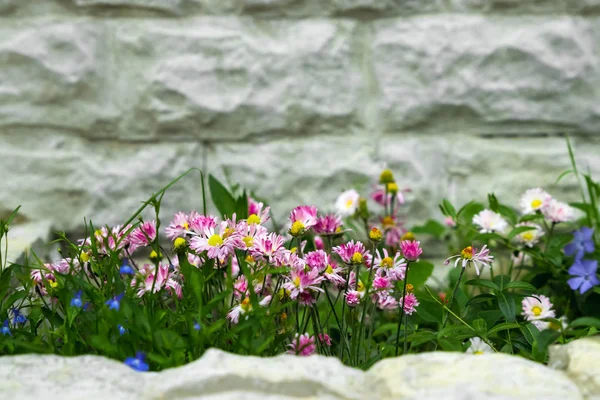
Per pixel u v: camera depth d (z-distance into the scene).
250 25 2.40
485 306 2.09
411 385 1.68
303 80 2.41
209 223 1.88
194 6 2.39
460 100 2.41
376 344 2.03
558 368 1.82
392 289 1.98
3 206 2.38
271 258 1.87
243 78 2.40
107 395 1.66
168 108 2.39
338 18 2.41
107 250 1.91
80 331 1.87
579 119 2.42
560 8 2.42
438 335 1.91
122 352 1.83
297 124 2.41
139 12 2.39
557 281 2.18
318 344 1.92
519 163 2.42
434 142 2.43
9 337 1.87
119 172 2.39
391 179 2.25
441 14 2.41
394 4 2.41
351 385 1.72
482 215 2.16
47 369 1.78
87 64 2.38
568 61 2.41
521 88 2.41
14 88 2.38
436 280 2.24
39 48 2.38
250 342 1.81
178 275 1.93
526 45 2.41
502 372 1.70
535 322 1.99
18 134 2.39
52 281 1.93
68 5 2.38
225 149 2.41
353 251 1.89
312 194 2.42
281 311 1.90
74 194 2.39
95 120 2.39
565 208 2.16
